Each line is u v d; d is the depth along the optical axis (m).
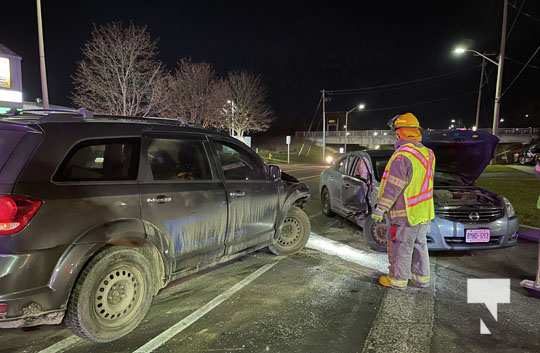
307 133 77.69
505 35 19.94
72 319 3.11
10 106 16.75
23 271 2.82
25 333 3.44
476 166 6.49
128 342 3.30
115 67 23.86
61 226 2.99
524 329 3.59
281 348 3.21
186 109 39.22
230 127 45.38
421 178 4.21
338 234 7.10
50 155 3.08
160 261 3.73
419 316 3.82
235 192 4.54
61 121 3.28
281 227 5.48
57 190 3.02
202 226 4.10
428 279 4.50
